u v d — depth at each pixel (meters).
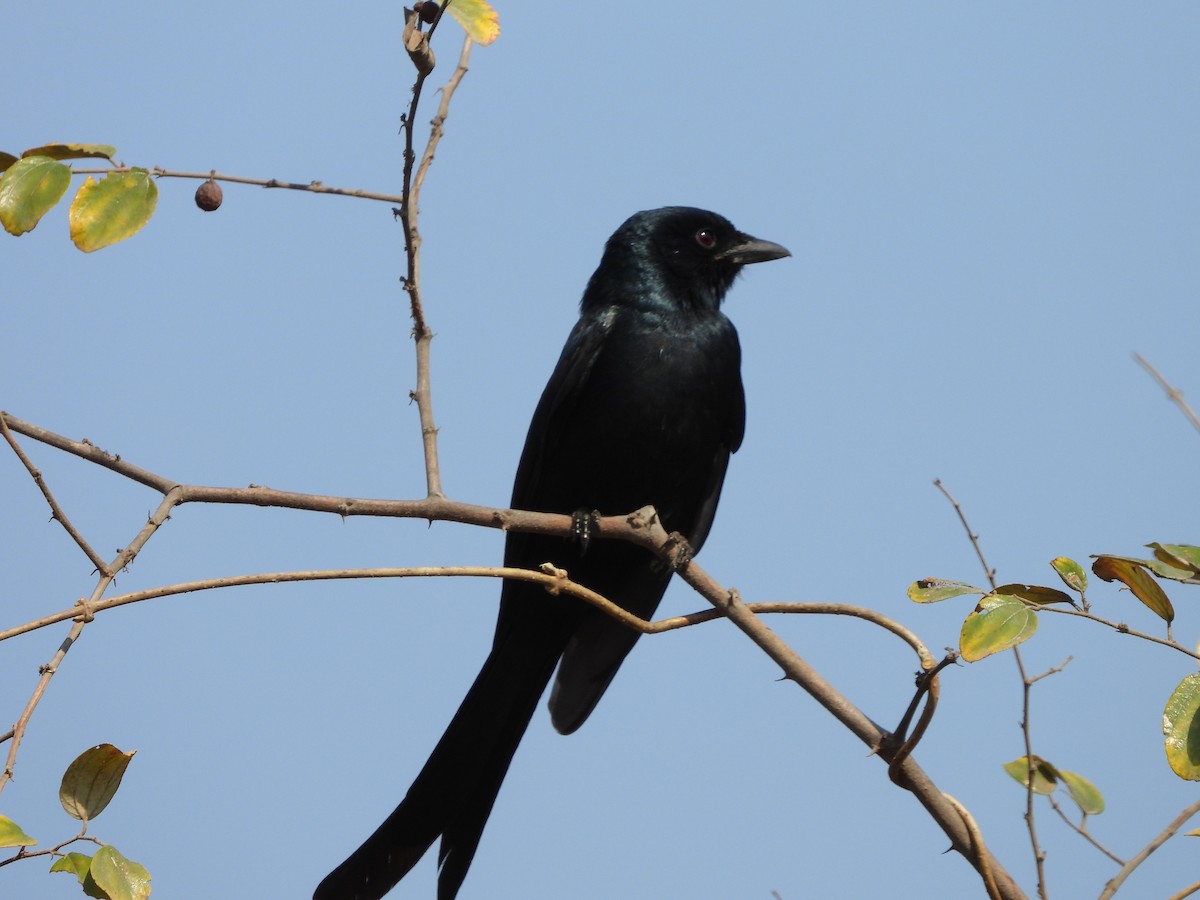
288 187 8.00
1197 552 6.36
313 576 7.11
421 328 8.77
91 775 6.18
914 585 7.29
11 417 7.34
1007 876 7.16
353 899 9.55
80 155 6.97
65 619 6.50
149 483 7.48
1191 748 6.17
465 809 10.48
